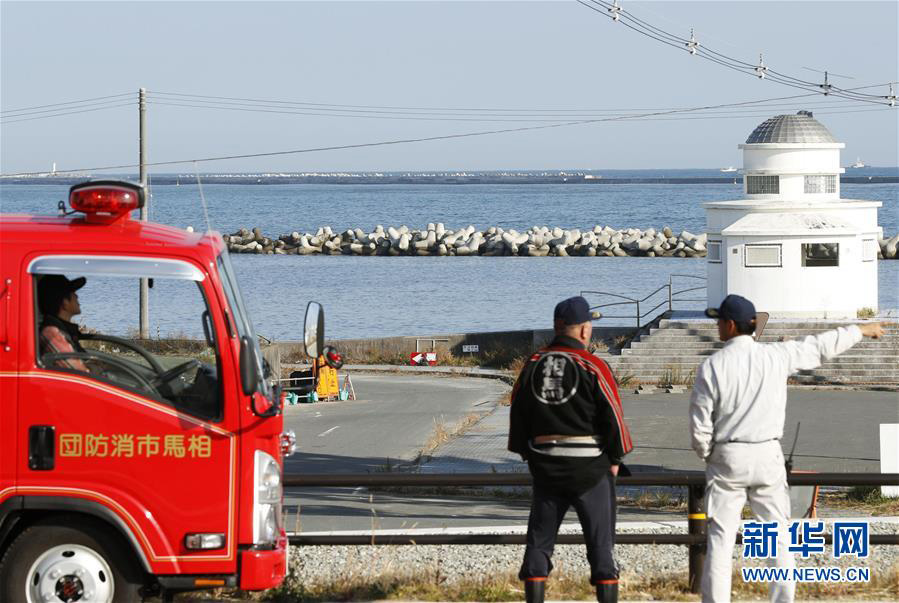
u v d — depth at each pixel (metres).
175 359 13.34
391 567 16.70
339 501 28.03
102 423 12.55
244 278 138.50
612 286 121.31
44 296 12.92
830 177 63.59
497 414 48.94
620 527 21.12
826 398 51.84
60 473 12.51
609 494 12.77
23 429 12.50
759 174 63.16
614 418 12.48
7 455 12.49
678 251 164.12
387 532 20.22
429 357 67.62
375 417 48.88
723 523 13.05
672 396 53.50
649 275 134.50
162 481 12.62
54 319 12.95
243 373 12.58
